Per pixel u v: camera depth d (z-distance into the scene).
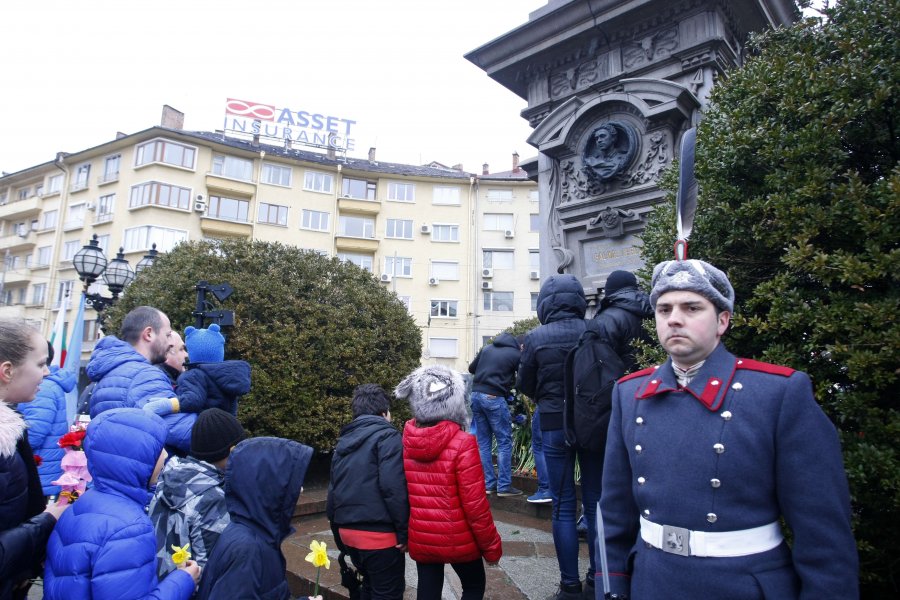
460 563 2.82
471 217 36.44
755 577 1.41
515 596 3.39
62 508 2.21
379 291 8.63
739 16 5.66
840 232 2.53
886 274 2.36
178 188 29.94
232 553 2.06
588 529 3.03
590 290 5.81
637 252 5.57
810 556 1.36
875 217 2.38
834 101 2.69
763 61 3.11
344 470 2.97
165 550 2.38
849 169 2.51
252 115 38.28
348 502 2.89
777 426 1.46
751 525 1.45
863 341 2.23
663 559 1.52
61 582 1.90
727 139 2.97
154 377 3.13
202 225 30.28
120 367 3.10
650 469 1.61
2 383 2.14
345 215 35.28
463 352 35.06
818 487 1.39
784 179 2.68
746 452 1.47
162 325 3.58
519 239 36.44
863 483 2.19
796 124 2.85
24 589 2.08
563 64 6.52
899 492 2.08
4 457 1.91
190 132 33.25
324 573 3.98
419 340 8.80
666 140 5.45
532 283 36.09
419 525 2.78
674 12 5.63
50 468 3.75
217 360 3.91
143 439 2.08
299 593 3.92
